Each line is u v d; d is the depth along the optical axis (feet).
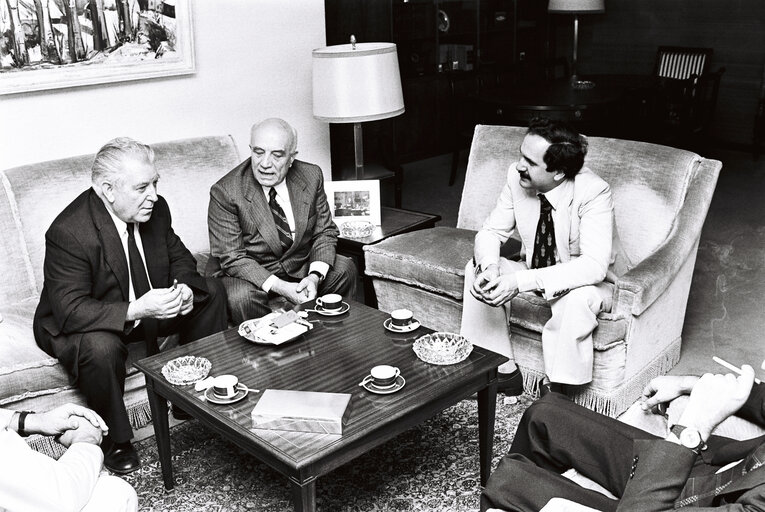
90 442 5.41
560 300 7.91
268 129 8.66
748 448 4.83
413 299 9.93
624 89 16.87
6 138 9.36
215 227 9.06
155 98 10.67
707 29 21.56
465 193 10.91
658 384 5.53
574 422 5.25
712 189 8.93
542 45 24.32
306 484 5.40
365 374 6.47
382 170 16.40
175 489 7.09
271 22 11.73
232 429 5.76
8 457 4.47
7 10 8.95
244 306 8.75
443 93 21.12
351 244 10.37
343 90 10.62
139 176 7.34
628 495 4.23
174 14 10.50
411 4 19.53
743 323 10.54
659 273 8.09
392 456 7.52
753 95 21.01
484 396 6.77
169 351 7.02
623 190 9.26
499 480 4.91
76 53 9.65
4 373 7.15
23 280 8.79
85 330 7.32
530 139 7.85
